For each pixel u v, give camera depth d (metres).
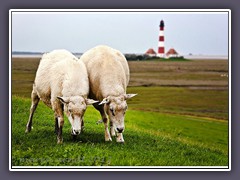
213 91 38.53
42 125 15.59
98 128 16.17
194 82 38.41
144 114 31.05
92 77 12.87
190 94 37.25
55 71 12.50
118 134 13.02
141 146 13.39
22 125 15.27
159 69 36.66
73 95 11.91
